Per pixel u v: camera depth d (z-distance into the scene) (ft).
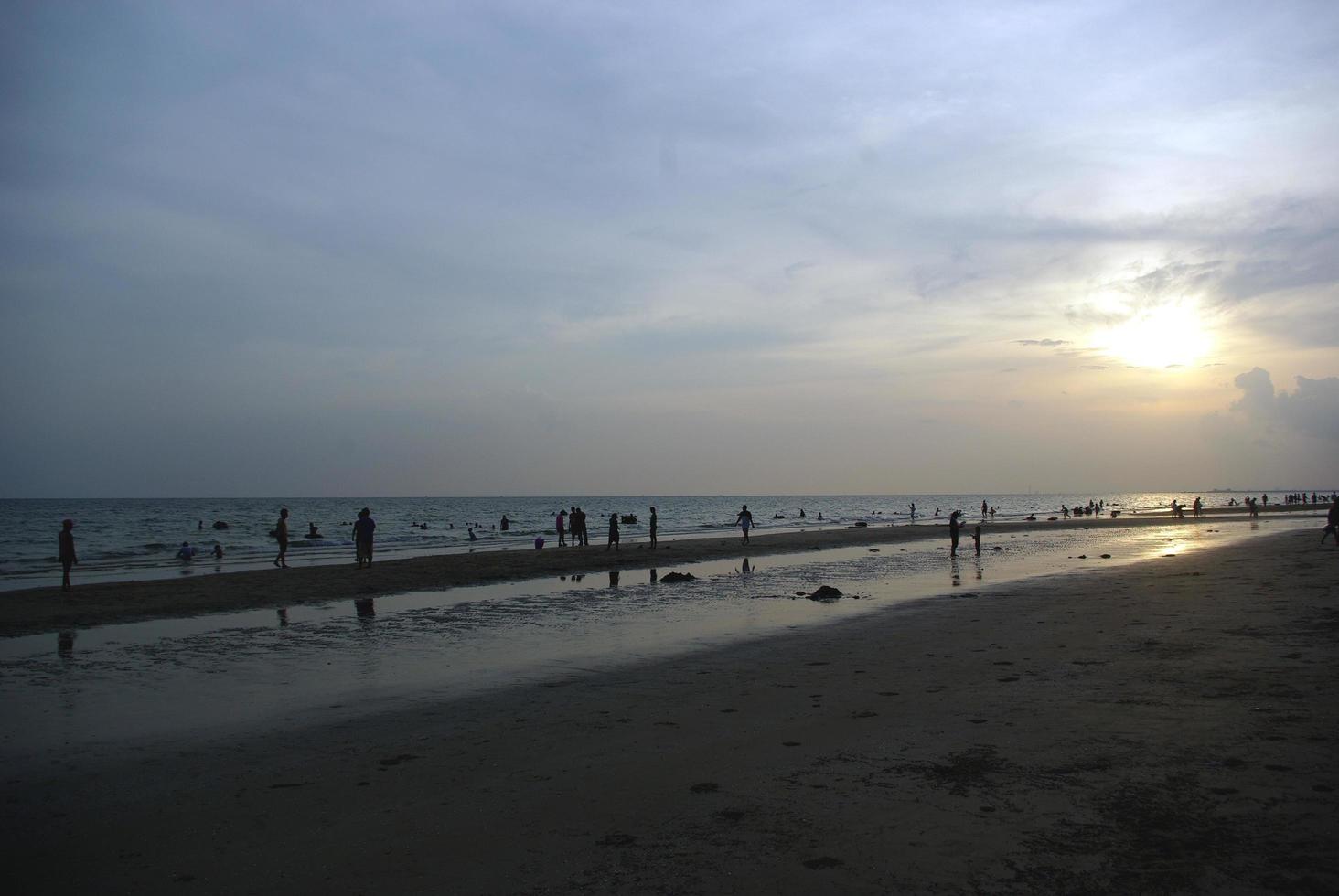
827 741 21.09
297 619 51.49
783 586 67.41
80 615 52.80
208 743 23.72
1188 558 82.69
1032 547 117.50
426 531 222.48
